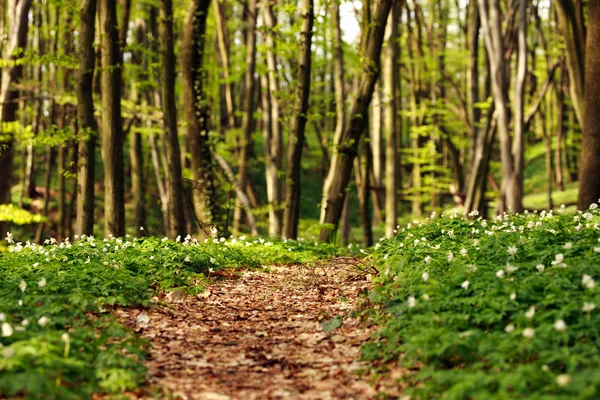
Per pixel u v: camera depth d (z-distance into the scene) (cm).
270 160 2469
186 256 1073
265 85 2528
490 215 3269
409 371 564
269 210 2120
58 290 782
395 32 2314
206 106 1817
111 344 612
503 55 2083
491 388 459
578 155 4012
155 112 2350
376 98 2728
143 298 863
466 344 536
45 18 2795
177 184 1720
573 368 460
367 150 2128
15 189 3441
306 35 1733
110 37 1568
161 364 610
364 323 732
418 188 3075
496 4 2067
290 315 841
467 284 629
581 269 661
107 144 1577
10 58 1819
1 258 1075
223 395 534
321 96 3192
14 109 1933
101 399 504
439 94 3234
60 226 2620
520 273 693
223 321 806
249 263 1280
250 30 2614
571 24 1759
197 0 1758
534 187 4062
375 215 3384
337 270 1189
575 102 1789
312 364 618
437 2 3572
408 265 901
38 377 457
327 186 1794
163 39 1722
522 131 2053
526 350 517
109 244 1206
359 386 550
